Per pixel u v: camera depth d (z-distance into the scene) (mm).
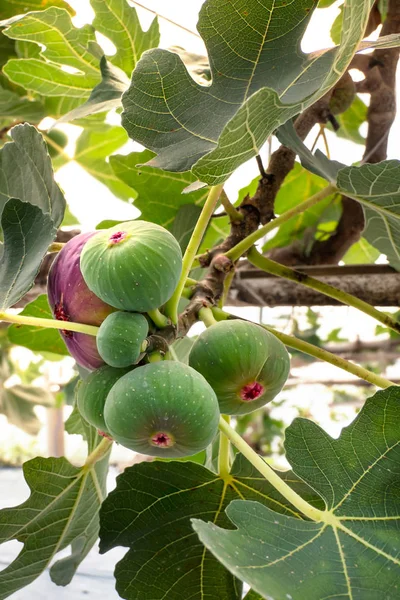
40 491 406
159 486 371
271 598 245
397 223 451
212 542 265
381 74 601
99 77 639
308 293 580
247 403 351
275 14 337
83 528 453
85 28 588
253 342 340
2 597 426
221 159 315
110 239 310
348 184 408
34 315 567
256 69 360
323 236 676
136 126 371
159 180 581
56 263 360
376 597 290
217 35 346
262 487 380
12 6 667
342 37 305
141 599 368
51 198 395
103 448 423
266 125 312
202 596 373
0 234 406
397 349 939
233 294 594
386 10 560
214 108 370
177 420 286
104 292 308
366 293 567
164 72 360
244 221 466
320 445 338
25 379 1186
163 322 326
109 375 319
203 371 342
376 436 333
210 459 527
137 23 591
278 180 491
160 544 372
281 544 299
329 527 318
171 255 310
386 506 325
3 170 405
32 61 628
